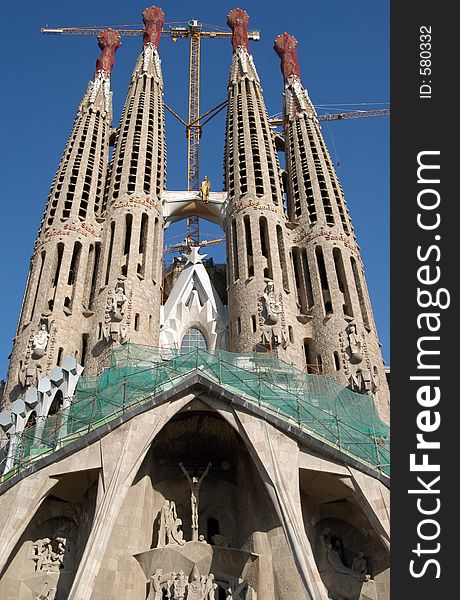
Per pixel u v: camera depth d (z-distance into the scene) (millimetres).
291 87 67812
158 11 77125
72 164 56688
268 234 53250
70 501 36938
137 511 36438
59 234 51312
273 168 59156
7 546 32344
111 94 66562
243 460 38875
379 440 37688
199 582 34125
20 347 45250
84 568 30547
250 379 38656
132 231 52531
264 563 35344
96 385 39844
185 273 57031
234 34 75062
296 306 50469
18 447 36875
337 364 46156
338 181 58625
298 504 33469
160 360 41500
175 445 39562
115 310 46125
